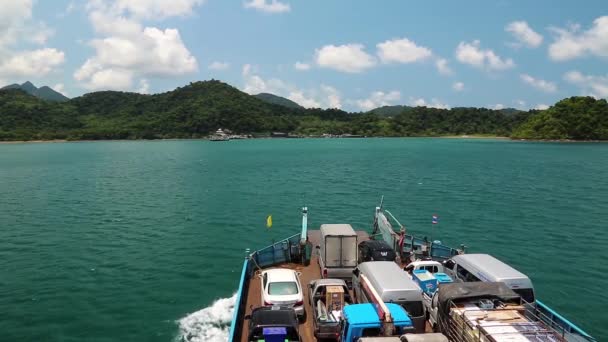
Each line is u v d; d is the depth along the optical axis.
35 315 25.92
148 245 40.50
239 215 53.53
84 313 26.20
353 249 20.95
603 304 27.67
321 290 18.06
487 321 13.52
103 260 36.16
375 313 13.98
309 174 98.69
